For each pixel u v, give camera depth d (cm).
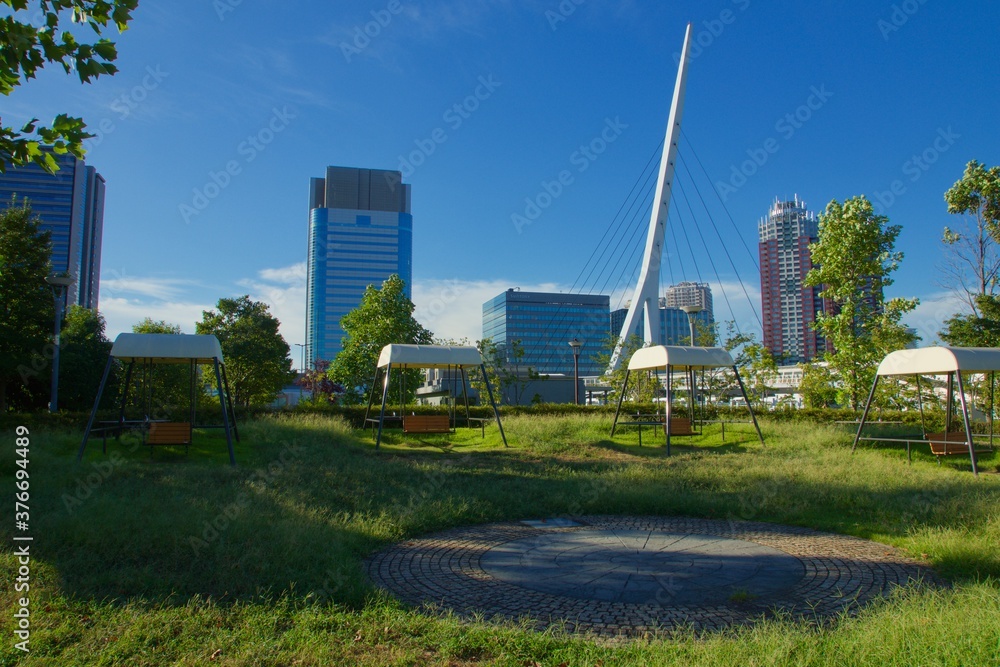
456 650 436
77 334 3575
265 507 850
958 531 757
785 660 398
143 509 802
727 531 845
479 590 590
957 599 496
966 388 2223
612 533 834
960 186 2530
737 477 1217
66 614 483
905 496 995
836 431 2005
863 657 396
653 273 4544
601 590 590
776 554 717
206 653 424
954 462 1512
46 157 496
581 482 1179
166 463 1371
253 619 477
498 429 2197
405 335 3897
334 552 666
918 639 412
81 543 660
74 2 494
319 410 2492
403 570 655
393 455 1666
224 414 1439
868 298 2223
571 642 453
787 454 1662
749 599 561
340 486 1097
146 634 449
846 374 2209
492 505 988
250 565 604
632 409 2712
